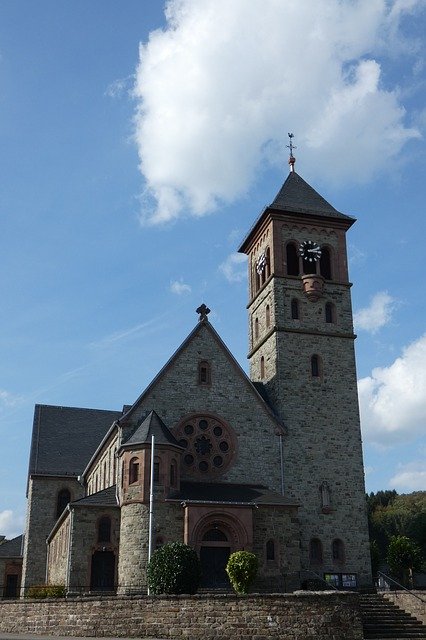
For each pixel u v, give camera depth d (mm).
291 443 50812
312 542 48812
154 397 48250
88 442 72125
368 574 48906
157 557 35531
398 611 39188
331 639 30703
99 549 42844
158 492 42969
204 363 50219
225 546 43062
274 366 53500
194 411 48750
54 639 29766
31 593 43438
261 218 58344
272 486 48875
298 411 52094
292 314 55031
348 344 55188
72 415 75250
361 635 31344
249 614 30812
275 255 56031
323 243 57688
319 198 60219
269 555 43656
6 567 69562
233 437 49062
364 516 50344
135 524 42250
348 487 50844
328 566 48219
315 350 54312
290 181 61156
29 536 64500
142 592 40594
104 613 32500
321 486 50219
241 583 36531
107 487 51031
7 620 36281
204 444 48406
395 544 57406
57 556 52406
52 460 68562
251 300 60812
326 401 52938
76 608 33312
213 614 31016
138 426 46031
